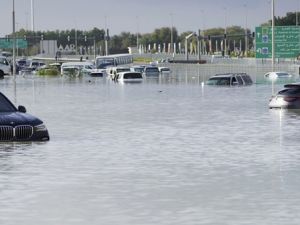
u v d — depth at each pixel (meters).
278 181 26.08
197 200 22.70
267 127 47.34
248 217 20.19
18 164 30.81
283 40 161.38
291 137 41.06
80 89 112.88
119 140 40.12
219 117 55.97
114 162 31.34
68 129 46.69
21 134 39.19
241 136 41.84
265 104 71.69
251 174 27.75
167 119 54.50
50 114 60.06
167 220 19.92
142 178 27.03
